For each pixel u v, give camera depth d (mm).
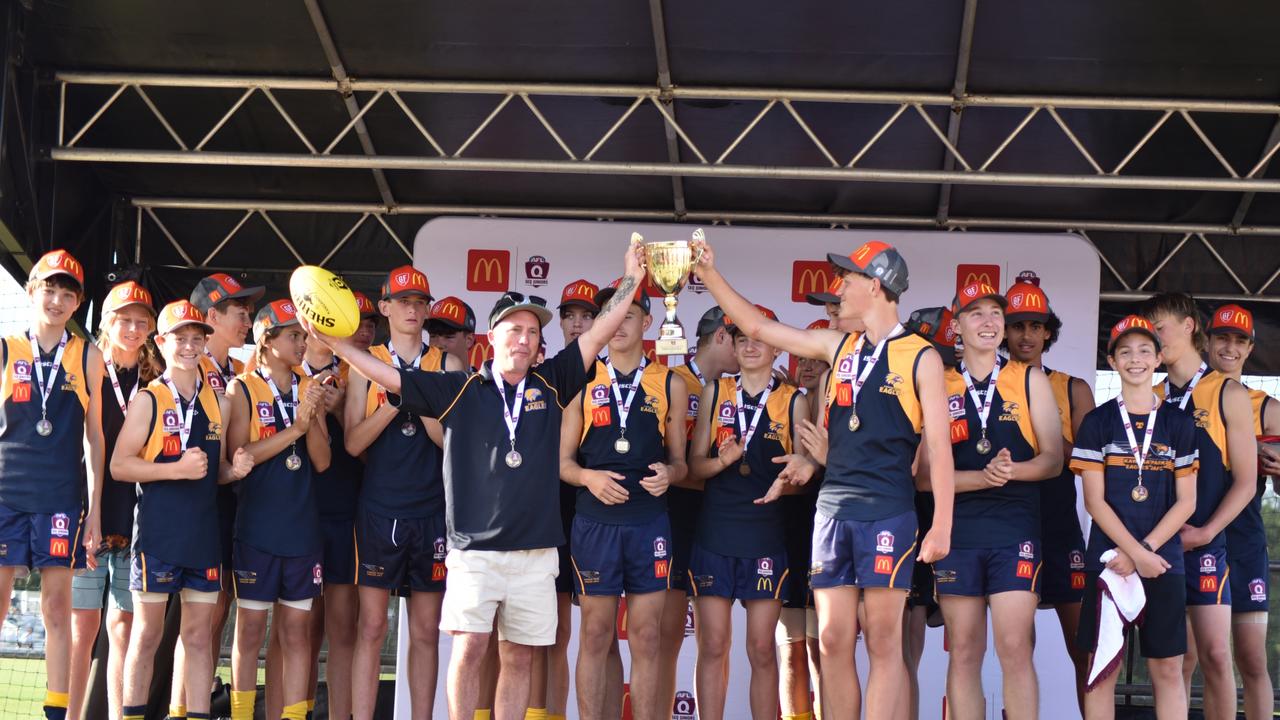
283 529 6004
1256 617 6168
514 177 8484
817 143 7500
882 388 4969
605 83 7504
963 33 6805
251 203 8781
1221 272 9031
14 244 7109
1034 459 5508
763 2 6680
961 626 5441
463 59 7289
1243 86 7246
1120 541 5387
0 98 6750
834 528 4965
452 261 8094
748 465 6031
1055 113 7371
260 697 8117
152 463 5648
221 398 6016
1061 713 7512
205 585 5793
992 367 5734
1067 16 6680
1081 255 7926
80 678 6176
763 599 5945
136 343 6312
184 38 7098
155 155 7379
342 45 7148
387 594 6176
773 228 8094
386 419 6059
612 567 5734
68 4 6793
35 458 5633
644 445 5902
